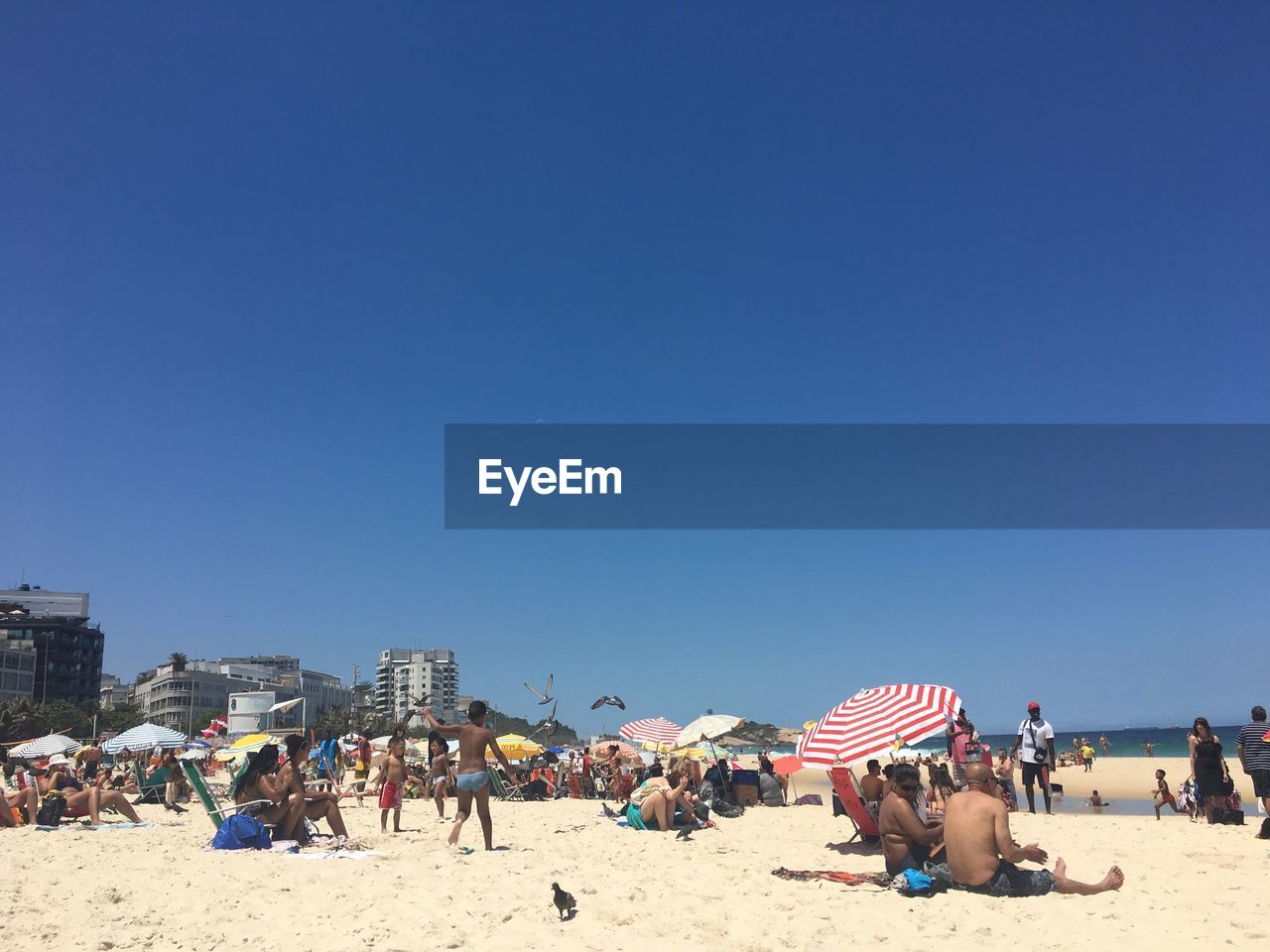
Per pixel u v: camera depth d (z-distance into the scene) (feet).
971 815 23.50
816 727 32.42
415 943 18.62
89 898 22.89
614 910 21.20
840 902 22.26
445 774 56.90
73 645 428.15
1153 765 143.13
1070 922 20.04
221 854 30.66
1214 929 19.40
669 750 69.87
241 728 204.13
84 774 75.56
